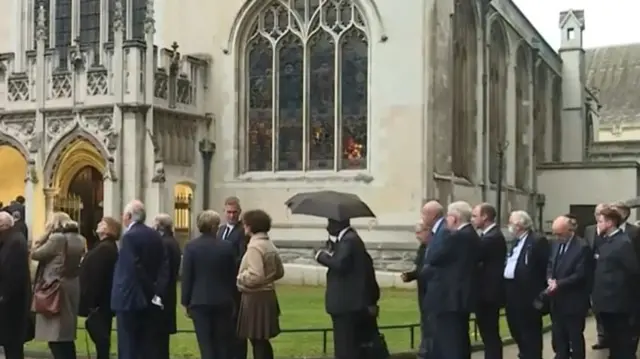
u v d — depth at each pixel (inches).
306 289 1042.7
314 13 1155.9
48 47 1211.2
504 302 534.6
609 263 549.3
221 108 1195.3
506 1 1574.8
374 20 1119.0
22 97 1151.6
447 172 1160.8
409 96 1101.7
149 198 1072.8
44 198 1132.5
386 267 1095.6
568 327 553.3
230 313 509.0
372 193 1114.1
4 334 501.4
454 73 1248.2
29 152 1139.3
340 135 1143.6
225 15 1195.9
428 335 512.7
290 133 1173.1
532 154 1749.5
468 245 478.6
